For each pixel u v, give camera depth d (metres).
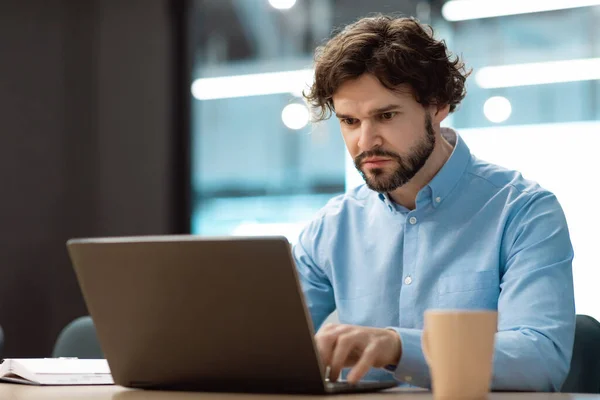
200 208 4.88
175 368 1.55
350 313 2.29
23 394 1.58
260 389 1.51
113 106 4.90
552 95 4.30
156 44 4.88
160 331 1.52
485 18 4.42
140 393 1.55
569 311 1.89
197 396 1.47
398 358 1.56
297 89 4.74
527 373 1.68
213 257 1.42
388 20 2.09
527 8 4.36
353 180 4.59
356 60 1.97
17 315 4.78
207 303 1.45
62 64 4.91
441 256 2.16
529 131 4.32
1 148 4.84
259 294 1.41
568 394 1.57
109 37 4.92
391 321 2.21
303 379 1.45
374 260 2.28
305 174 4.69
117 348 1.59
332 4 4.71
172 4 4.91
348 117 2.03
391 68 1.95
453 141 2.33
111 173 4.88
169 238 1.45
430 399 1.40
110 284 1.54
